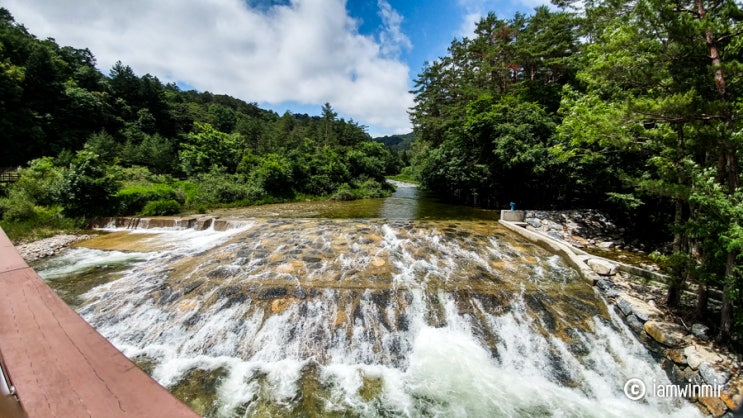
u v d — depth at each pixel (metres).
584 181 12.60
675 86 5.14
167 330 6.12
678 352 5.33
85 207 14.64
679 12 4.99
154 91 50.19
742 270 4.58
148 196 16.92
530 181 17.00
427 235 11.03
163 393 0.93
